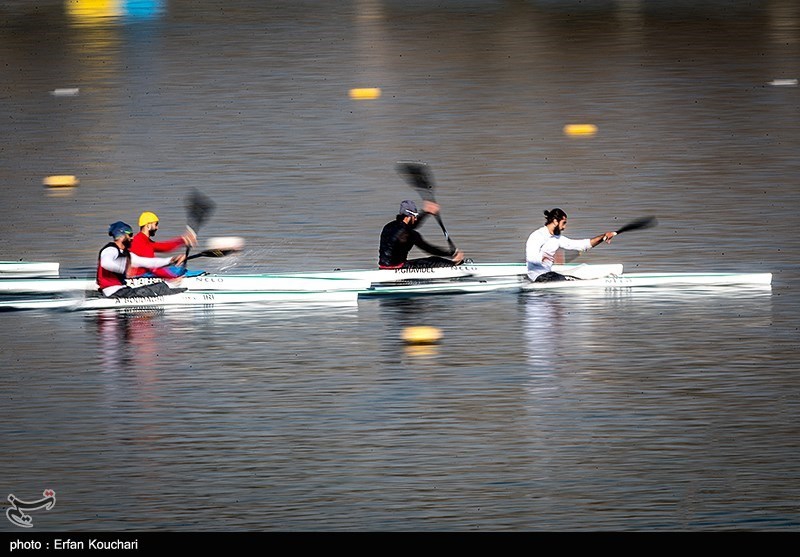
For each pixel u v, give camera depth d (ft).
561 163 334.03
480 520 146.00
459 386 188.55
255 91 425.69
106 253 231.91
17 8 609.42
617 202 297.53
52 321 224.74
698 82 424.05
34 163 345.10
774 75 431.02
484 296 238.27
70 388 189.88
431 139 361.51
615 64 454.40
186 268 245.86
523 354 202.80
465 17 558.15
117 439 170.09
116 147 359.46
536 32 519.60
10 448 167.43
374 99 411.75
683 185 310.24
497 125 375.45
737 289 236.84
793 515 145.79
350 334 215.51
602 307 228.43
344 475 158.20
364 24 544.62
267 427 173.58
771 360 196.65
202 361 201.87
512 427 172.35
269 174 329.11
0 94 428.97
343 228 282.15
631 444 165.78
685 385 186.70
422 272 247.50
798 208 288.10
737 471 157.07
